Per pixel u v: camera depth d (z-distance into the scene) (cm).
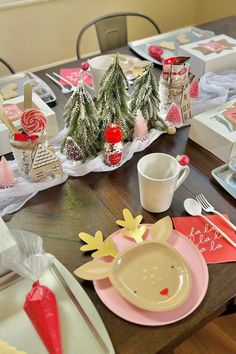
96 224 62
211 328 106
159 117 82
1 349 43
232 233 59
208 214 63
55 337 44
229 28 132
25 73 107
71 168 72
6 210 65
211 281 51
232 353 101
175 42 122
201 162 75
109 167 73
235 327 106
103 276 51
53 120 79
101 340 44
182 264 51
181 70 80
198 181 70
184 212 63
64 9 198
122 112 73
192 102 89
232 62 103
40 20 195
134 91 78
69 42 212
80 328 45
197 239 58
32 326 46
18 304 48
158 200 60
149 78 75
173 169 61
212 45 106
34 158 66
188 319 47
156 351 44
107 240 57
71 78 106
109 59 92
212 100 88
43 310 46
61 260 56
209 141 76
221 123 76
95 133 72
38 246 52
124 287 49
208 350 102
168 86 82
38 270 50
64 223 62
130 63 110
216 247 57
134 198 67
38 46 204
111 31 144
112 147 70
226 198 66
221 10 225
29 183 69
